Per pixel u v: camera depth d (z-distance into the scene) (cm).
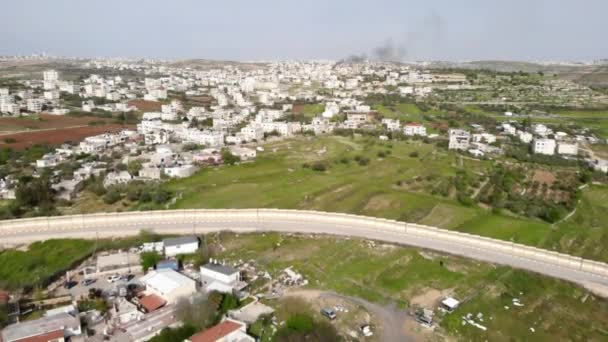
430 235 10512
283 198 13850
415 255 9619
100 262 9162
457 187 16088
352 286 8556
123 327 7088
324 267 9212
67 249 9831
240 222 11212
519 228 12206
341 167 18462
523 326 7612
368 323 7506
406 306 8019
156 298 7812
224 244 10156
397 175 17400
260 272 9012
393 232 10719
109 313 7519
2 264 9325
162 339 6775
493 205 14425
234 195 14075
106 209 12975
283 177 16462
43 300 7962
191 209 11862
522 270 8975
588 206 15375
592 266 8994
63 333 6675
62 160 19700
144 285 8331
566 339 7362
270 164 18712
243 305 7825
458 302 8050
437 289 8519
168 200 13525
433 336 7250
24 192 13575
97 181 15938
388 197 14250
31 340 6475
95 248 9888
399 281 8775
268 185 15300
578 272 8944
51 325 6825
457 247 9931
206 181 15862
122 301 7838
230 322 7062
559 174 18438
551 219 13700
